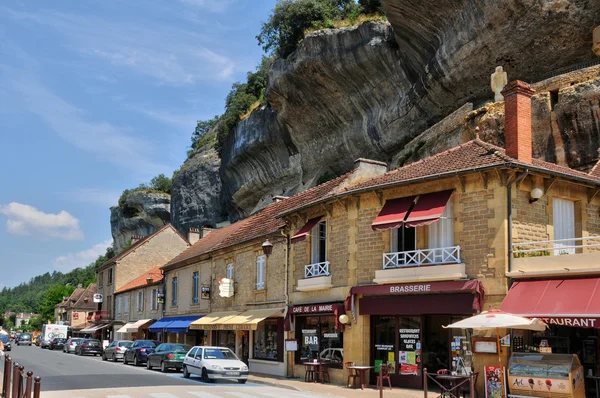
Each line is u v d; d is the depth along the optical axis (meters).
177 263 34.78
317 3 41.53
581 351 15.58
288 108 38.84
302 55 35.38
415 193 17.47
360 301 18.28
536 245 15.84
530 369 13.41
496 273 15.32
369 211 18.62
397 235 17.95
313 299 20.61
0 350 38.03
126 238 84.19
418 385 16.98
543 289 14.29
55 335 55.91
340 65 33.81
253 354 25.03
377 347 18.19
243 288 26.28
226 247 27.94
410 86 31.55
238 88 56.84
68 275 132.12
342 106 35.78
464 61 26.67
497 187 15.73
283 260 22.98
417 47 30.08
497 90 24.66
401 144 32.34
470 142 18.39
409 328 17.47
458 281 15.84
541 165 16.66
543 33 23.95
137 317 42.75
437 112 29.64
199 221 62.72
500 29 24.81
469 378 13.49
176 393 15.83
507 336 14.82
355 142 35.69
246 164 47.81
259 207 46.44
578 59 23.94
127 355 30.06
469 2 25.77
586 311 13.06
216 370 19.48
